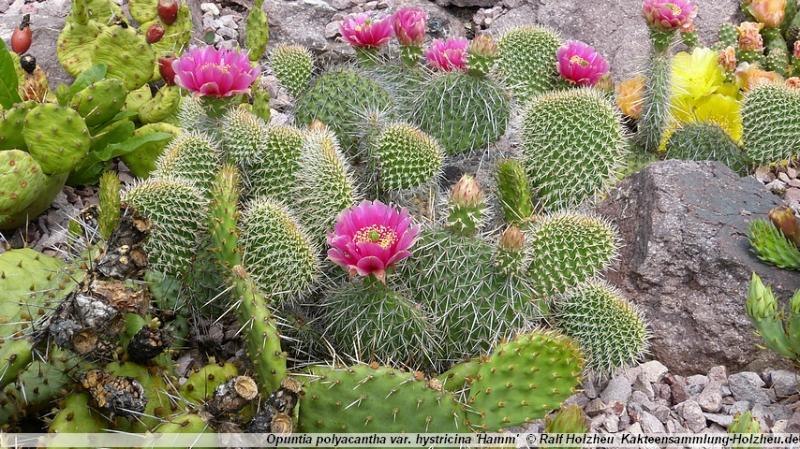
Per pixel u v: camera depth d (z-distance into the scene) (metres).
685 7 1.17
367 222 0.86
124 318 0.82
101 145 1.12
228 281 0.85
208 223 0.91
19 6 1.46
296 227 0.91
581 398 0.97
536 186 1.07
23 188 1.00
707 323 1.00
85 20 1.20
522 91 1.20
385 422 0.80
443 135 1.11
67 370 0.83
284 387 0.78
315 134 0.98
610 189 1.12
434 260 0.91
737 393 0.97
